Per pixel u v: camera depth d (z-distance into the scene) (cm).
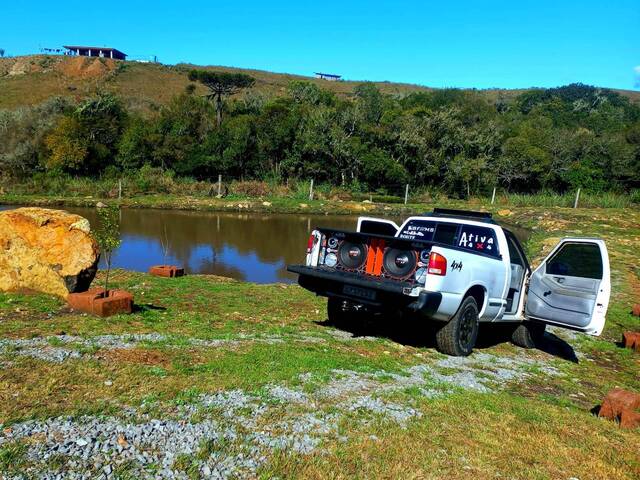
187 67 10550
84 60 9100
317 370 568
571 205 4162
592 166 4741
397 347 737
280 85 10031
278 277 1524
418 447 408
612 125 7469
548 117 7525
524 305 863
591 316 769
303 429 417
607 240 2450
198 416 416
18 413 390
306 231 2566
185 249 1931
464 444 426
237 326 761
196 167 4056
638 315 1191
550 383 681
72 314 748
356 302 748
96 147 3928
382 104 5734
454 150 4931
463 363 710
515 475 384
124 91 7806
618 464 424
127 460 343
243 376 518
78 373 483
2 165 3834
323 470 358
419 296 660
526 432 469
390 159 4494
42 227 862
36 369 484
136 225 2477
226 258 1797
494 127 5181
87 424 384
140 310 816
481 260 748
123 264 1584
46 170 3862
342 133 4366
